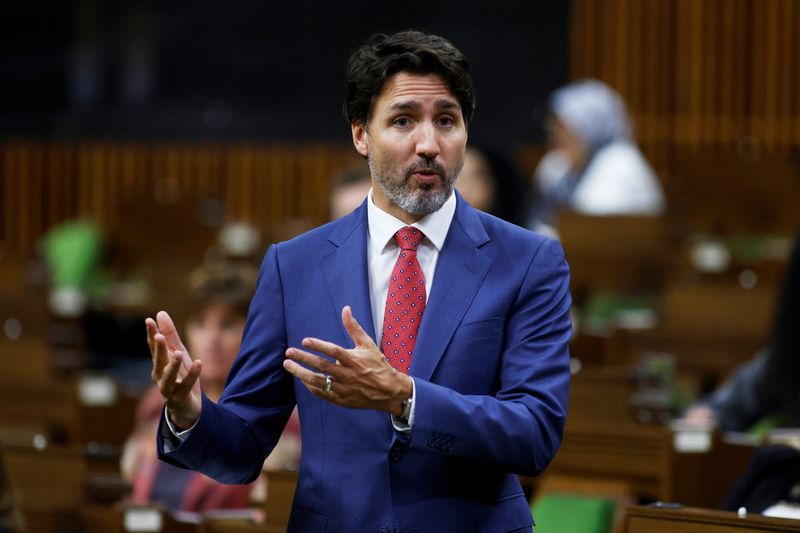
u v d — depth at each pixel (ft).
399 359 22.18
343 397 20.71
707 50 97.71
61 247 84.79
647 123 98.63
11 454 36.94
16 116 130.41
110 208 112.16
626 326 55.52
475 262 22.62
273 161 114.62
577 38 99.91
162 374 21.54
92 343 65.51
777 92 96.73
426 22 123.65
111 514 35.73
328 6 127.85
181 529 34.42
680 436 35.14
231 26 129.59
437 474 21.94
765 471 29.35
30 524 36.63
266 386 23.04
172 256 87.40
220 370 42.50
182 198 92.07
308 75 128.47
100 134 126.31
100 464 37.09
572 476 36.29
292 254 23.41
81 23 130.72
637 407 38.83
